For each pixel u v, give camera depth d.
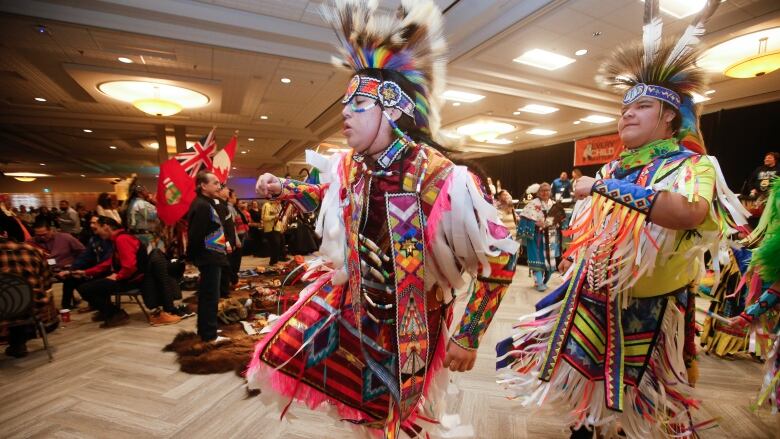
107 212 4.75
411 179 0.92
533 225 4.92
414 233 0.91
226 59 6.55
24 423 1.88
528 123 11.56
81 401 2.09
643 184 1.26
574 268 1.45
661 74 1.31
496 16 5.61
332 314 1.05
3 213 4.73
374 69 0.98
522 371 1.49
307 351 1.04
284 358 1.04
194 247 2.86
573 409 1.35
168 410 1.98
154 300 3.57
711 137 9.73
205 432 1.78
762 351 1.51
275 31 5.83
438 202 0.90
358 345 1.02
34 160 17.69
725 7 4.95
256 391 2.15
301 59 6.52
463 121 11.32
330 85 8.00
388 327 0.96
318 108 9.88
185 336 3.07
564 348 1.35
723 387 2.22
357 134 0.96
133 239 3.55
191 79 7.55
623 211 1.20
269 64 6.80
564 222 5.15
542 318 1.52
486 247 0.87
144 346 2.96
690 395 1.34
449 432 1.13
